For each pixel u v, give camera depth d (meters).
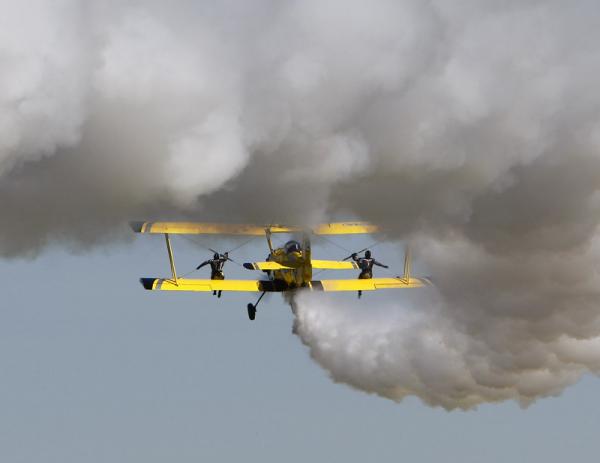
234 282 150.25
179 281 147.25
